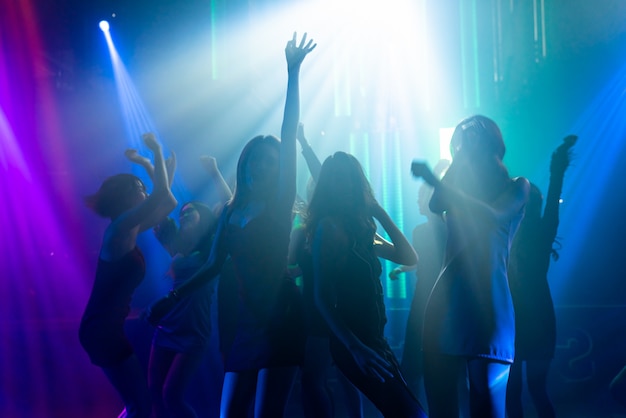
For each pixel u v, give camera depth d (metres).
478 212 2.75
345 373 2.90
